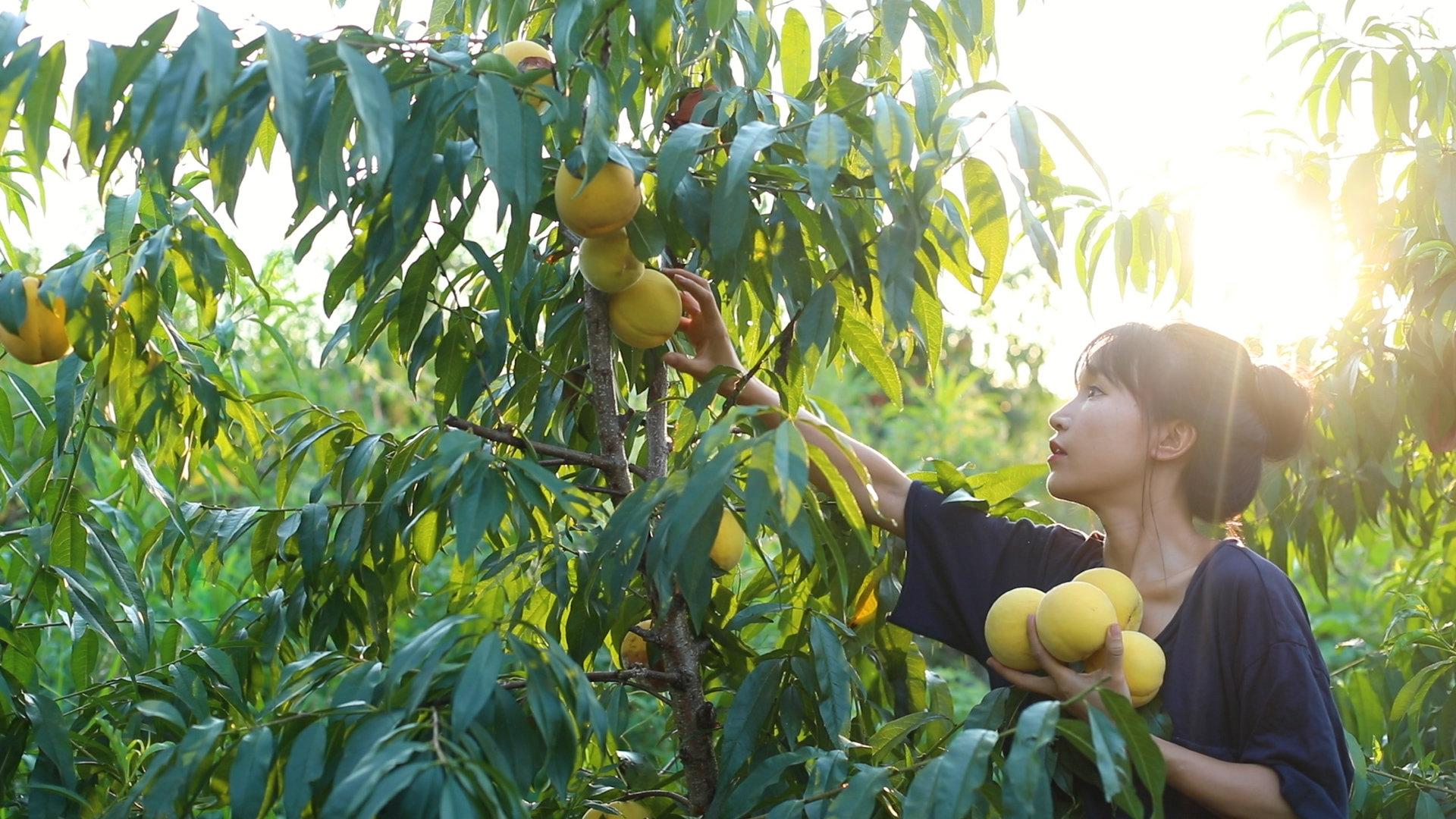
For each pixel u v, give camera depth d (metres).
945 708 1.75
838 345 1.57
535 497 1.20
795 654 1.51
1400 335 2.06
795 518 1.09
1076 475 1.42
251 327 3.32
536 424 1.56
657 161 1.21
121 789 1.48
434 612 3.08
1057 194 1.25
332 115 1.13
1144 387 1.39
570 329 1.54
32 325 1.36
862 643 1.67
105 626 1.46
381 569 1.52
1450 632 2.05
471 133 1.17
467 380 1.50
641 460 1.72
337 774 1.03
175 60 1.03
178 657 1.51
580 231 1.24
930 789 1.03
